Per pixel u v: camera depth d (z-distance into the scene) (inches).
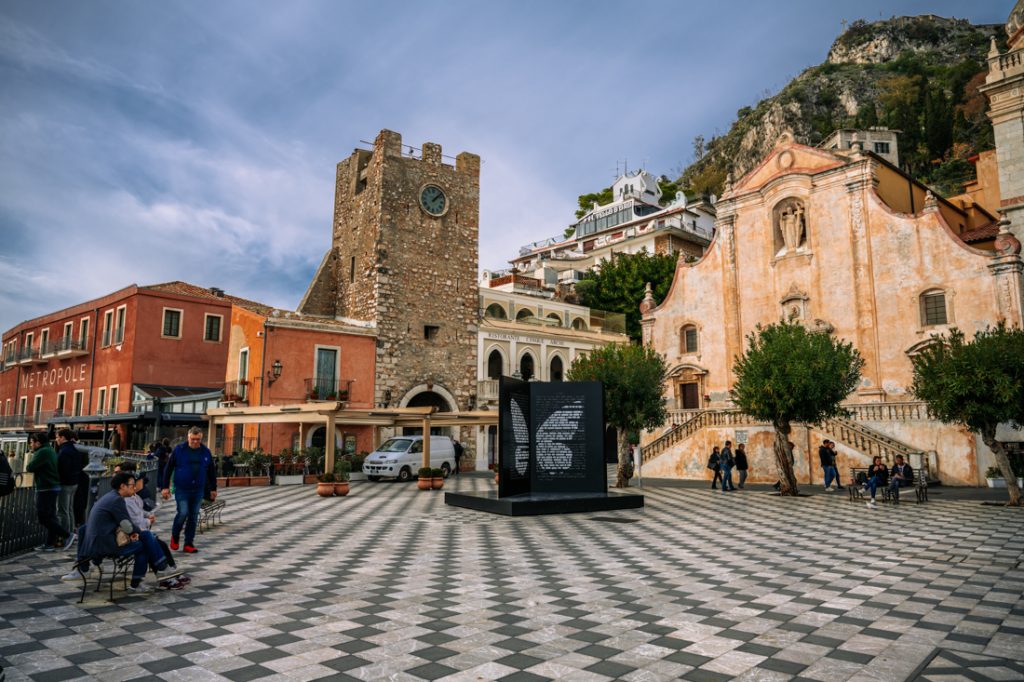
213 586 324.5
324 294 1533.0
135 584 310.2
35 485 417.1
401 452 1129.4
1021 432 932.0
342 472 900.6
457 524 575.8
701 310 1469.0
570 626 258.2
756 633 248.4
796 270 1326.3
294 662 215.3
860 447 999.6
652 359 1061.8
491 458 1545.3
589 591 316.8
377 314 1369.3
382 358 1365.7
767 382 855.7
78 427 1553.9
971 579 339.0
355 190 1514.5
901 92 4183.1
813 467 1048.8
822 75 4849.9
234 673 204.8
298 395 1241.4
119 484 306.2
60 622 259.8
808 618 268.8
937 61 4655.5
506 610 281.6
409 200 1453.0
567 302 2057.1
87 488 457.1
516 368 1626.5
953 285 1123.9
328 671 207.3
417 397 1460.4
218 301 1571.1
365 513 654.5
